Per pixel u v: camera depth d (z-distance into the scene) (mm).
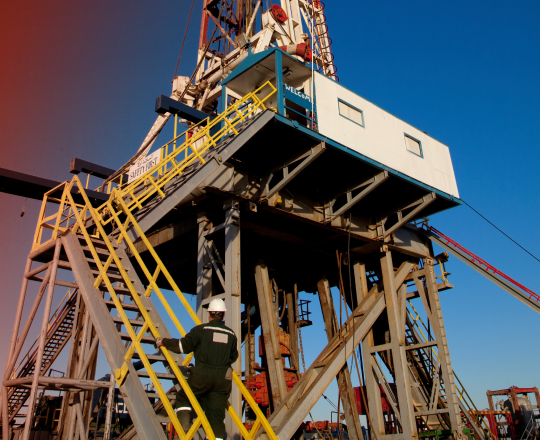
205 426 5156
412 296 20859
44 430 19125
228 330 6258
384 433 16797
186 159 12531
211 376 5848
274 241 18281
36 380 8789
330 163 16656
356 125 17203
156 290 7336
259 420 5809
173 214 16109
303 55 19625
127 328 6980
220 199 14867
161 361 7973
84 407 13328
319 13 25875
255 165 16078
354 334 16734
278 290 21266
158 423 6164
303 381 15602
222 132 13680
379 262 20922
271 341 16750
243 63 17078
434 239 21531
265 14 24266
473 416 20969
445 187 19953
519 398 36438
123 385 6691
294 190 17141
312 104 16141
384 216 19422
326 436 22281
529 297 19125
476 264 20578
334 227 17453
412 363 20703
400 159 18375
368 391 17422
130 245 8312
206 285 14219
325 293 19938
